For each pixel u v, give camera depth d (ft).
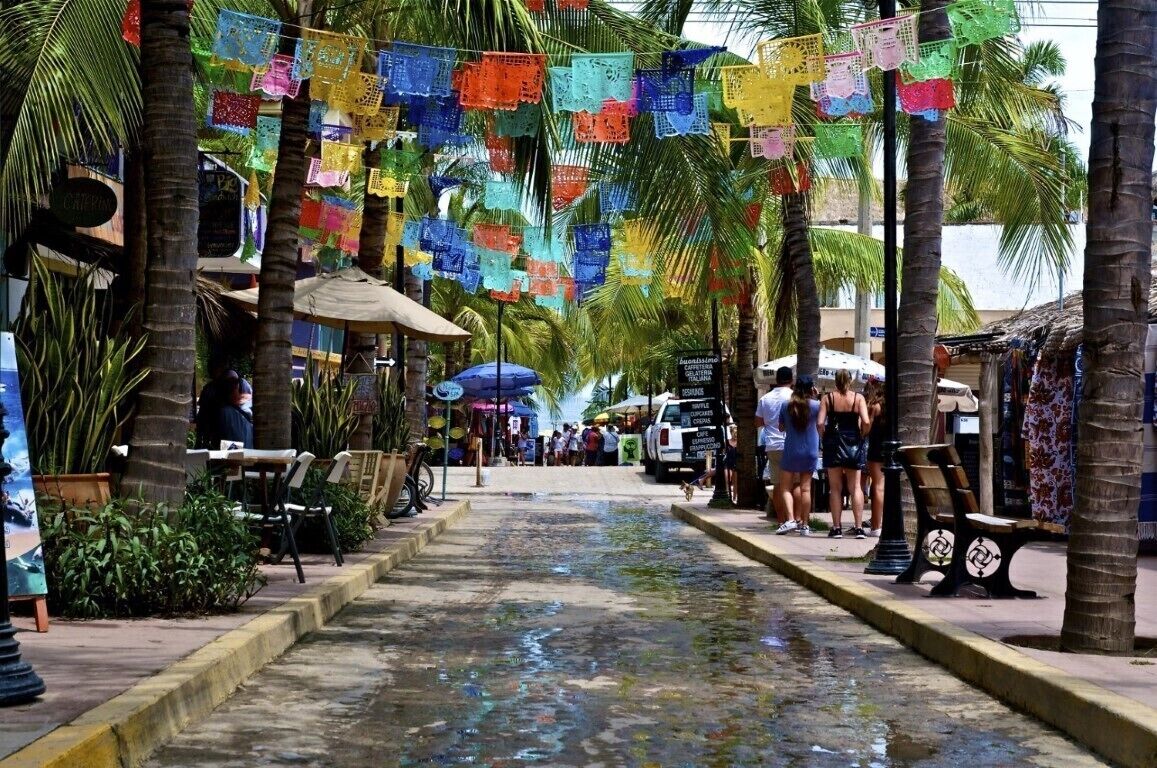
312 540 46.01
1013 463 60.18
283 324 45.29
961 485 33.91
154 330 30.78
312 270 95.45
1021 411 59.36
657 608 35.81
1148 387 46.09
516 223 91.04
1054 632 27.55
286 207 45.37
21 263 53.42
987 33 34.45
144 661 22.33
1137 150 25.03
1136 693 20.66
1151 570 41.27
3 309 52.65
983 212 139.64
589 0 43.98
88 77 39.60
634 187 54.29
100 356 32.19
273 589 33.99
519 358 189.88
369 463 54.49
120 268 61.82
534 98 36.88
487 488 114.52
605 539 61.82
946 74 34.73
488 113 45.19
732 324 124.06
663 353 175.22
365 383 59.72
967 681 25.38
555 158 51.11
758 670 26.20
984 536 34.50
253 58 36.50
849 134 44.70
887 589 35.99
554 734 20.15
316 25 45.55
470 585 41.29
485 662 26.68
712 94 44.65
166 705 19.62
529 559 50.93
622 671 25.79
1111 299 25.07
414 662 26.66
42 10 39.50
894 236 41.55
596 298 95.71
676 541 60.64
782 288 69.92
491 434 191.11
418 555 52.03
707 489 115.96
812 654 28.35
